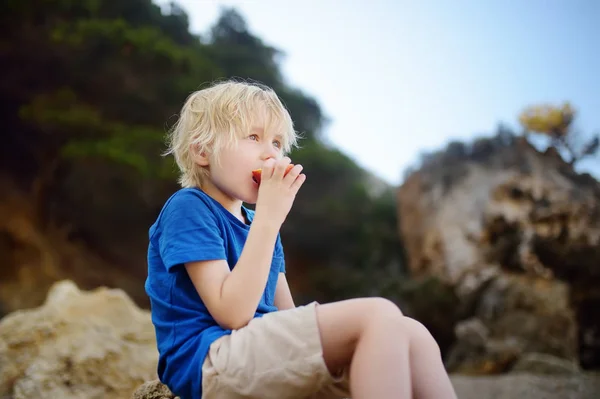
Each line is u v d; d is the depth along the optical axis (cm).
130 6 1733
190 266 143
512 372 651
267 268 140
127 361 310
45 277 1572
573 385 423
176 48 1634
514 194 1150
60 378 296
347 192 2119
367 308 128
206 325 141
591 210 1068
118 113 1620
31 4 1470
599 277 1023
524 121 1228
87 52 1520
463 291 1120
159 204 1578
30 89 1580
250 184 156
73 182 1545
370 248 1998
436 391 121
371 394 117
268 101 165
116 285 1675
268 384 128
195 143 165
